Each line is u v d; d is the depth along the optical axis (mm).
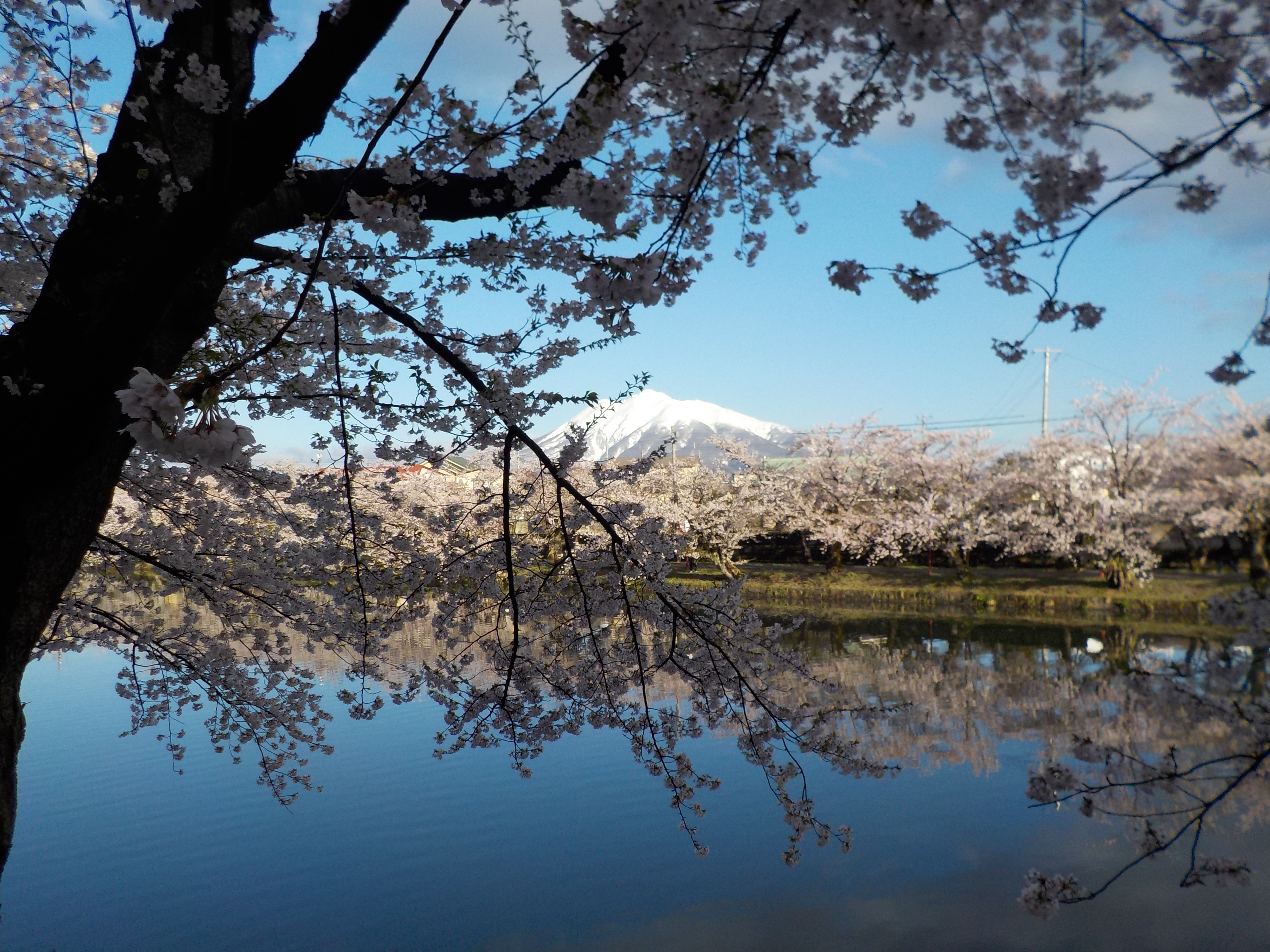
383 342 4980
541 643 5766
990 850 10414
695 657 5504
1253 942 8086
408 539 5715
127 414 2670
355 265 4141
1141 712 15508
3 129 4828
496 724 5492
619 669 5621
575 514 5277
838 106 2748
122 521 6613
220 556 6648
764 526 44438
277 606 6684
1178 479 29156
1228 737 12375
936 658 21891
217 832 11008
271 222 3734
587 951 8109
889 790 12477
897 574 38469
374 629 5805
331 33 2850
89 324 3084
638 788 12742
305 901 9109
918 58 2502
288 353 4852
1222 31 2271
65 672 22578
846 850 4957
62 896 9234
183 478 6293
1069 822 11062
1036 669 20141
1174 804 11070
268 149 2779
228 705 7273
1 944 8273
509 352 4930
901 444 37125
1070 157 2504
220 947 8188
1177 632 24047
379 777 13227
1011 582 33656
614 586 5289
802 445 39438
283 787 7254
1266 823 10336
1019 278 2783
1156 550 33969
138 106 3094
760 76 2582
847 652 23156
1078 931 8430
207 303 3531
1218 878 4266
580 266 4289
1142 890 9180
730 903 9125
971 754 13914
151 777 13133
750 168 2959
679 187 3070
